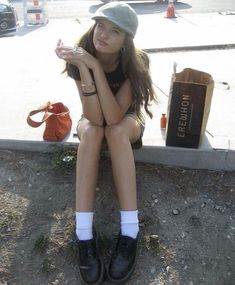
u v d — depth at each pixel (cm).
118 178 243
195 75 291
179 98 282
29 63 500
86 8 1334
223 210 281
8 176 300
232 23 766
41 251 256
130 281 243
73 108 369
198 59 510
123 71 256
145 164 305
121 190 242
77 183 244
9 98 394
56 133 308
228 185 295
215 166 303
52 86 422
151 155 303
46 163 307
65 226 269
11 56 534
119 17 228
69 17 1184
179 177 299
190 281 246
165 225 271
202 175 302
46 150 314
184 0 1404
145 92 261
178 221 274
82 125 257
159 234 266
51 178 297
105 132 249
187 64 489
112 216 276
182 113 287
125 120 256
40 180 297
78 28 782
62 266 250
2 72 467
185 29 710
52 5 1410
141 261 252
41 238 261
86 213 242
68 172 300
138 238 261
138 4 1397
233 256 258
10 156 314
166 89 409
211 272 250
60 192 289
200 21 807
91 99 245
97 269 233
